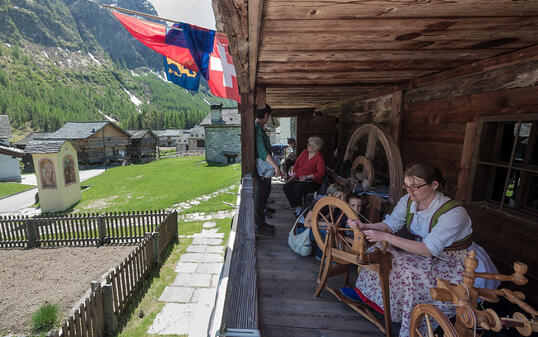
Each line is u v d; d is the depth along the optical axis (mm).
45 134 53844
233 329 1151
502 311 2475
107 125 44719
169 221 10453
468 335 1303
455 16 1574
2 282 8086
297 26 1696
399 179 3379
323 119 6723
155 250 8586
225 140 35656
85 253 10047
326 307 2383
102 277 8352
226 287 1459
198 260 9312
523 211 2572
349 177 4508
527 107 2414
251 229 2164
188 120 141875
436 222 1857
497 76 2699
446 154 3463
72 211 17250
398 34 1889
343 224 2795
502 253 2699
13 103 137625
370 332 2098
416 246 1804
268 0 1308
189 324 6199
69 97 190125
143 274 7898
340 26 1695
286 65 2895
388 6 1408
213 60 4781
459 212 1800
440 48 2314
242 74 3113
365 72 3408
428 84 3754
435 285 1832
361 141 5898
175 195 19688
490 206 2871
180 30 4547
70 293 7531
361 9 1437
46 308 6543
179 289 7594
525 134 2545
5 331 6145
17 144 50094
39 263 9273
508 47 2332
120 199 19656
